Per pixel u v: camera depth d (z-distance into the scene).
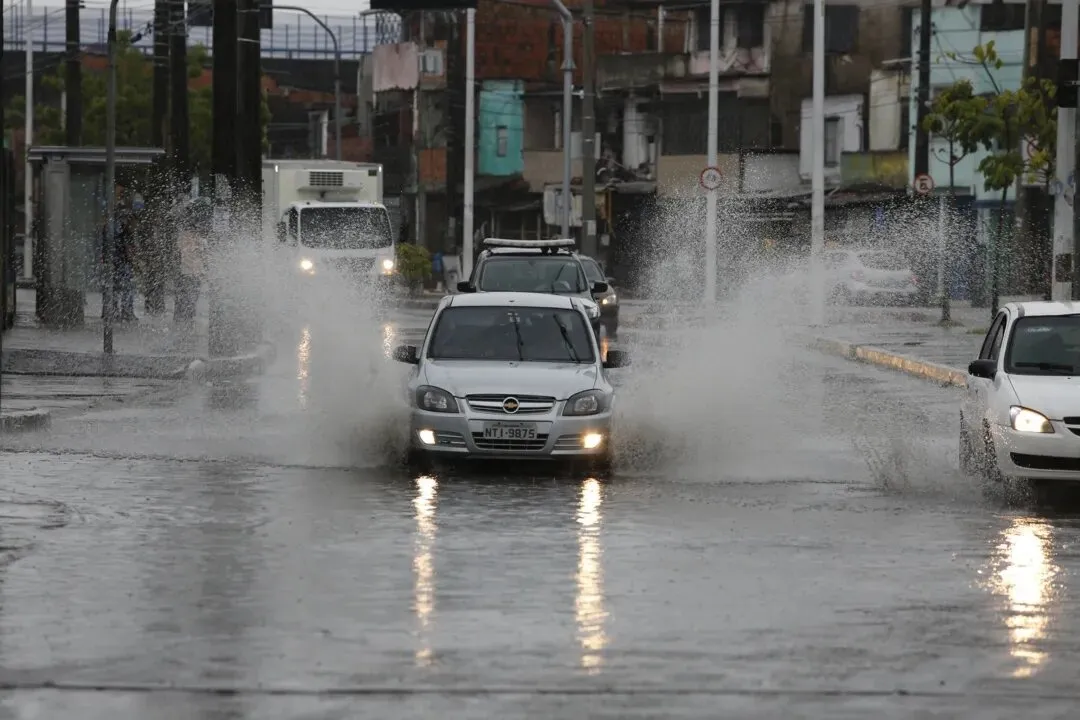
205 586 25.89
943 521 33.38
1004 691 20.02
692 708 19.14
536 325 43.12
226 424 48.47
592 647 22.05
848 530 32.06
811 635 22.92
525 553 29.08
